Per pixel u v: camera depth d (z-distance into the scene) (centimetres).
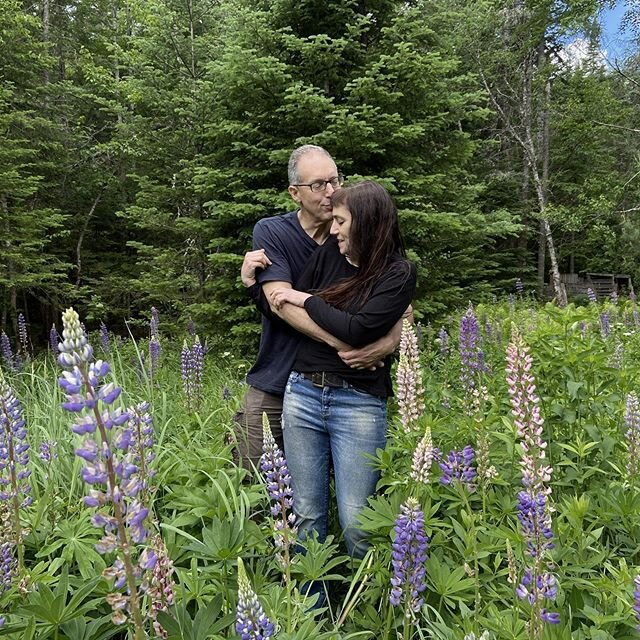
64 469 370
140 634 149
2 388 238
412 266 298
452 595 251
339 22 883
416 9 848
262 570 259
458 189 1044
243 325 869
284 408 322
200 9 1046
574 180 2462
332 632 211
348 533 305
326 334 302
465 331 411
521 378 226
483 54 2016
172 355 925
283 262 333
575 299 2138
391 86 870
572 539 258
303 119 849
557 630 199
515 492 311
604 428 372
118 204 1582
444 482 254
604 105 2192
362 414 306
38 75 1500
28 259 1162
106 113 1788
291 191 342
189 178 998
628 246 2142
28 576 233
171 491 333
